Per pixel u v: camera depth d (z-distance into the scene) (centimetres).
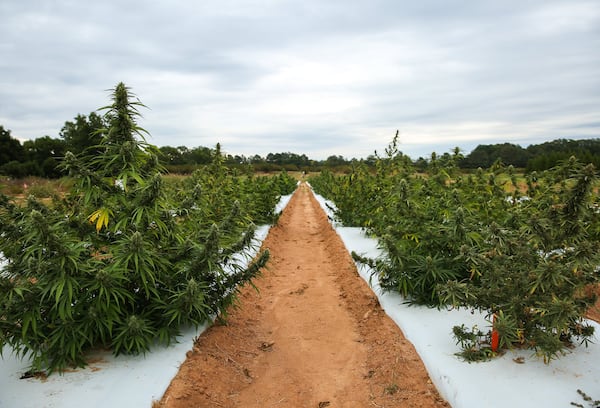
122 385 305
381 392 354
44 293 290
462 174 786
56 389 295
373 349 438
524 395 291
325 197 2278
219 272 405
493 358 342
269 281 721
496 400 290
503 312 333
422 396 328
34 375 313
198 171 931
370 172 1177
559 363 327
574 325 333
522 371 320
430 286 488
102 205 353
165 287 380
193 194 436
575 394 288
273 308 589
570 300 307
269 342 475
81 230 357
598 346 352
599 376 307
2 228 342
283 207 1980
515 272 331
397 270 493
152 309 367
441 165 778
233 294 455
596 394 287
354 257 634
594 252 301
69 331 317
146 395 296
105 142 355
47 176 3453
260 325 524
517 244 336
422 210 570
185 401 311
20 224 340
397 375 367
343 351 449
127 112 355
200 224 501
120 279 333
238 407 342
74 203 422
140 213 337
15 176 3200
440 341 391
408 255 488
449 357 357
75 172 337
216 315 466
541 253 365
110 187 356
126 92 354
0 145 3812
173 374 332
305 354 445
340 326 519
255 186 1288
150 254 342
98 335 348
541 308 302
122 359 346
